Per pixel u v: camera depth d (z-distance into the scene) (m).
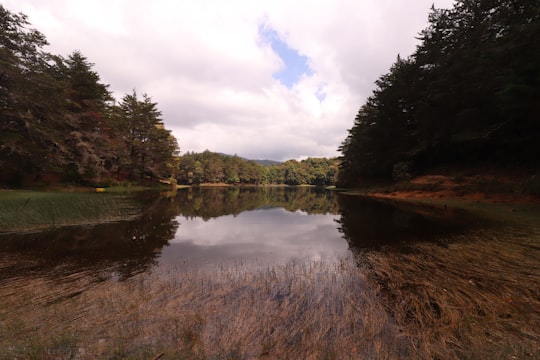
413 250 7.05
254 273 5.33
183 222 12.52
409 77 29.47
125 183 40.41
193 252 7.22
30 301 3.92
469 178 21.31
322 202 25.56
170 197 28.56
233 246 8.00
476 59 19.22
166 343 2.84
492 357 2.54
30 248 7.32
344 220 12.85
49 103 23.48
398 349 2.78
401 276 5.08
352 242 8.28
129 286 4.55
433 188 22.67
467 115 20.56
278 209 19.50
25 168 23.28
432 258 6.23
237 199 30.61
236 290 4.38
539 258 5.83
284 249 7.66
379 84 35.84
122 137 42.66
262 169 154.38
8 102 21.12
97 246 7.67
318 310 3.65
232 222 13.02
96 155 30.36
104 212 12.88
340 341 2.90
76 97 31.75
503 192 16.91
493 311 3.59
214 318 3.39
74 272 5.38
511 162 20.81
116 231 9.80
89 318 3.38
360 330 3.14
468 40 22.38
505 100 14.95
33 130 22.08
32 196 13.88
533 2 15.96
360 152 39.50
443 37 26.42
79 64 32.78
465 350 2.73
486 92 18.61
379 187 35.81
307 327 3.19
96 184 31.34
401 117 31.08
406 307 3.77
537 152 19.03
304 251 7.42
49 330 3.09
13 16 21.22
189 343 2.82
